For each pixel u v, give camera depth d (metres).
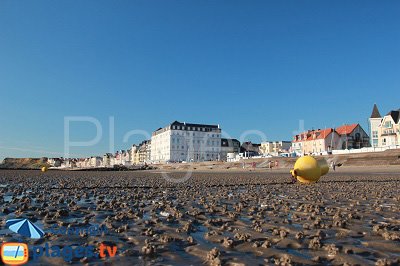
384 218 8.56
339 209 10.13
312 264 4.67
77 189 18.08
